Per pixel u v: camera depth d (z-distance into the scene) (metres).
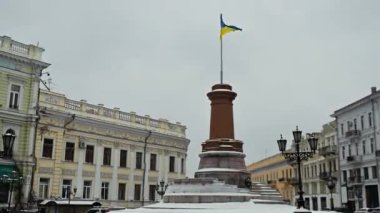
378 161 44.97
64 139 35.62
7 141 15.16
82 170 36.59
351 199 49.38
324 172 55.94
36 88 33.50
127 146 40.81
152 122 43.84
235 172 21.48
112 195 38.72
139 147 42.00
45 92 34.84
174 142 45.88
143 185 41.59
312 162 61.59
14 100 32.41
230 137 22.55
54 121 34.81
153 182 42.75
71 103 36.75
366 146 47.78
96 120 37.84
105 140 38.88
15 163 31.31
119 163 39.94
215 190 19.72
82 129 37.00
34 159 32.59
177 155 46.22
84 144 36.97
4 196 30.33
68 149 36.00
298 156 18.61
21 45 32.94
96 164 37.81
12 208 28.84
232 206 18.38
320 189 58.59
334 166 55.00
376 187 45.16
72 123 36.22
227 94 22.83
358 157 48.69
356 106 49.72
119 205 38.97
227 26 24.70
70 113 35.94
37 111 33.25
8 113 31.52
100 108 38.97
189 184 20.23
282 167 74.06
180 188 20.23
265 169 85.06
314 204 60.44
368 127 47.59
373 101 46.47
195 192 19.80
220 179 21.27
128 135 40.94
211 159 22.02
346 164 51.47
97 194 37.50
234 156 22.02
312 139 19.53
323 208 57.28
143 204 41.12
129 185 40.38
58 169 34.56
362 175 48.19
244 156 22.48
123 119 40.88
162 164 44.09
